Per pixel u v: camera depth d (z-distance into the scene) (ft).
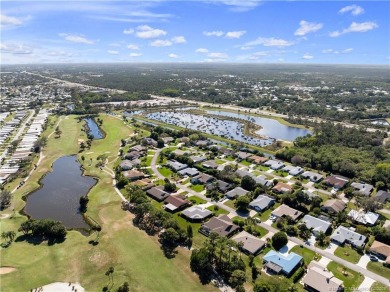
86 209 481.05
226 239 357.41
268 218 460.96
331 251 385.50
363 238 402.11
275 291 300.81
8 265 350.43
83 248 382.01
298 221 453.58
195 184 574.56
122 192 531.91
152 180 588.09
